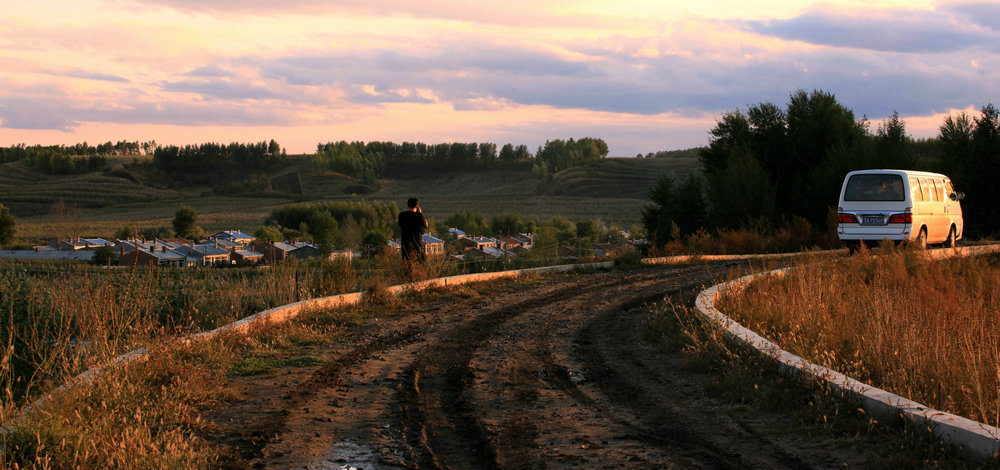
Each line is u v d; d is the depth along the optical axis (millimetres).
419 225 15438
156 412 5633
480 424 5621
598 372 7430
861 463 4469
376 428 5547
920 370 5965
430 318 11203
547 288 14930
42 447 4531
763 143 41250
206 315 10328
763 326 8844
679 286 14250
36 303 9117
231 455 4891
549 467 4590
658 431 5344
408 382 7094
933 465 4246
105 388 5781
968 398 5316
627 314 11156
